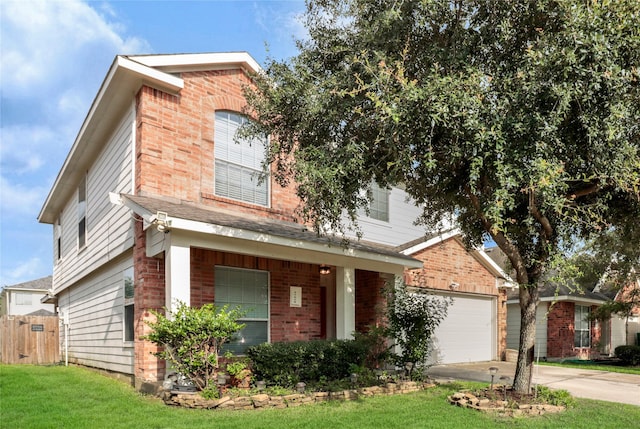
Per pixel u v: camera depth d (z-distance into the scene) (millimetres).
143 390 8211
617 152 6043
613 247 13727
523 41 6707
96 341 12273
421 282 13953
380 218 14852
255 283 10727
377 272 12906
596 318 18703
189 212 8367
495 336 16672
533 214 7375
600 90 5879
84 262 13773
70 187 16156
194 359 7297
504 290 17234
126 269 10180
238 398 7219
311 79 7512
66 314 16750
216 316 7664
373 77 6613
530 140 5859
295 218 11617
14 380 9406
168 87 9695
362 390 8414
